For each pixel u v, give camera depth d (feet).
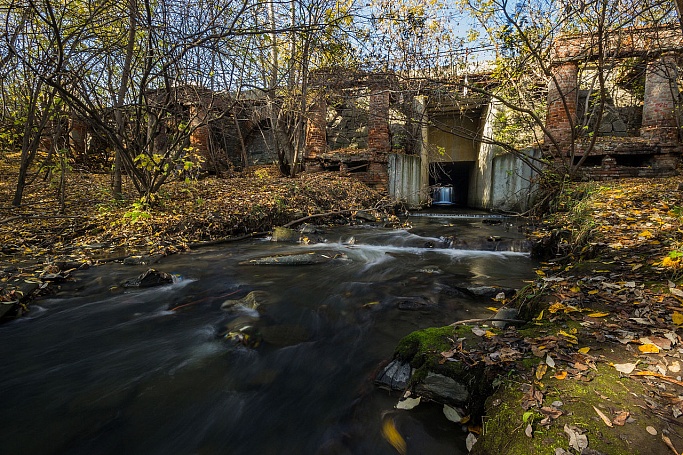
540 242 19.63
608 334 7.10
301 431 6.65
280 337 10.35
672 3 20.31
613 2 21.35
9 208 22.11
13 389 7.79
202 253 19.81
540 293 9.69
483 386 6.28
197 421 6.95
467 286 13.98
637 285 9.16
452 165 60.80
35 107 23.88
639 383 5.59
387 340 10.05
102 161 45.42
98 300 12.81
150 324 11.05
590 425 4.81
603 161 32.94
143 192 25.73
